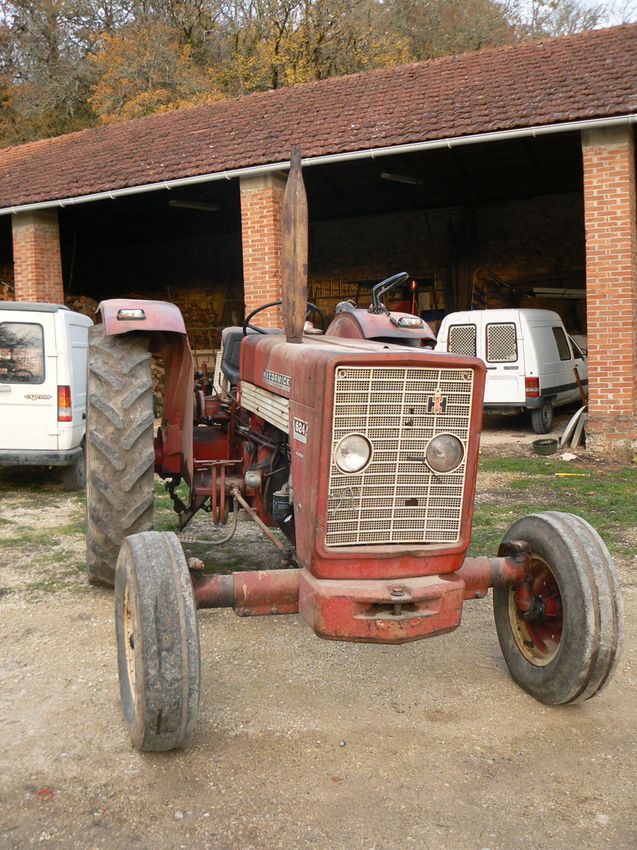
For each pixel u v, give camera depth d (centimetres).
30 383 742
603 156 961
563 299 1614
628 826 256
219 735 312
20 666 378
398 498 292
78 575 515
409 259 1712
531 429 1233
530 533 336
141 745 282
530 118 989
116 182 1247
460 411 294
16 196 1345
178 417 473
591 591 306
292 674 369
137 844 247
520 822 258
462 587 293
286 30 2766
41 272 1366
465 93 1155
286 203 356
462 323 1196
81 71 2777
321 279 1789
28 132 2862
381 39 2819
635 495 742
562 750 302
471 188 1537
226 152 1216
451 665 380
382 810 264
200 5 2945
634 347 970
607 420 969
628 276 952
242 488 420
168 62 2673
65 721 324
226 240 1867
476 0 3019
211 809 264
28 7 2992
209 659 385
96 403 427
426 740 309
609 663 305
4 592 483
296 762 293
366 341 364
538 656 342
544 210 1623
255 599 300
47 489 805
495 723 323
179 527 465
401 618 281
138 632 274
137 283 1970
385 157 1332
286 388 329
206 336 1869
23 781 281
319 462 281
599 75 1056
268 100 1434
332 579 289
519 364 1156
